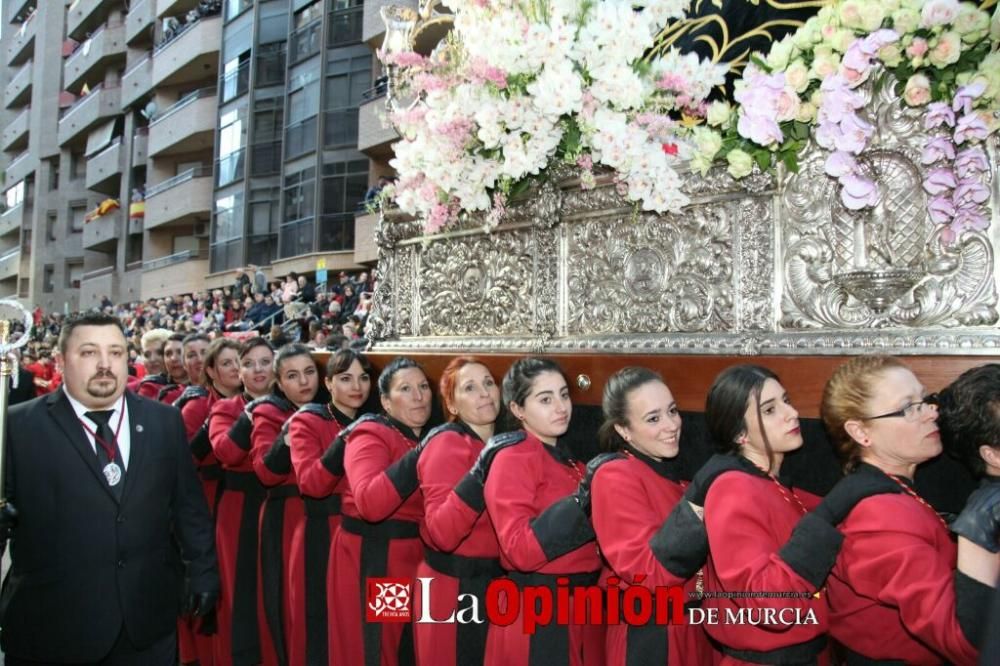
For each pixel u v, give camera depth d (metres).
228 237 24.53
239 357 4.41
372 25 17.11
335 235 20.78
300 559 3.57
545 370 2.49
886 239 2.05
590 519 2.23
